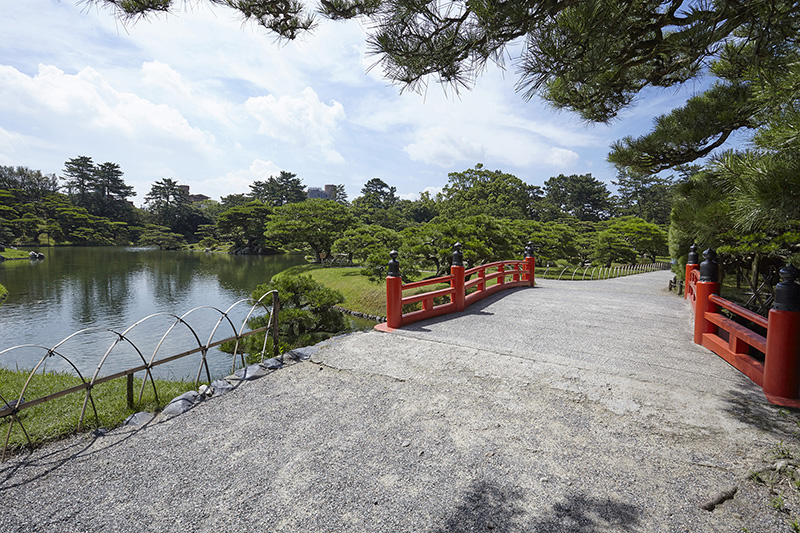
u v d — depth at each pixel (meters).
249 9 3.01
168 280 33.44
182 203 92.56
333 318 13.19
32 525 2.29
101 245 79.75
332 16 2.92
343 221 44.66
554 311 7.80
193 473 2.76
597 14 2.44
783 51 3.39
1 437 3.34
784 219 3.47
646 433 3.15
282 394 4.02
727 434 3.10
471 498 2.45
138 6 2.70
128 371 3.82
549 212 63.69
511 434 3.18
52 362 11.97
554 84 4.08
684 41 2.85
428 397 3.87
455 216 49.78
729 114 5.04
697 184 6.41
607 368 4.47
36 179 85.06
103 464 2.89
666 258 53.12
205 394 4.03
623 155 5.66
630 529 2.18
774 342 3.66
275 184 91.56
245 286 30.61
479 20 2.39
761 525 2.20
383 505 2.40
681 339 5.74
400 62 2.82
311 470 2.77
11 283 29.86
